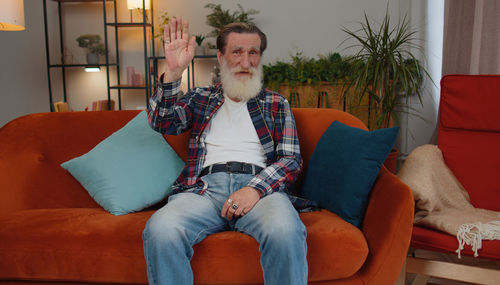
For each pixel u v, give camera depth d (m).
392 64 2.71
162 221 1.17
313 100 3.73
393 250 1.22
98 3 4.54
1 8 2.58
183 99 1.58
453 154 1.80
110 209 1.50
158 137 1.71
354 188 1.36
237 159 1.48
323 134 1.67
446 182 1.69
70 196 1.68
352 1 4.03
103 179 1.58
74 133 1.80
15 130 1.77
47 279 1.29
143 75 4.60
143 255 1.23
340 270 1.21
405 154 3.56
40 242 1.27
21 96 4.54
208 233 1.29
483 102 1.76
